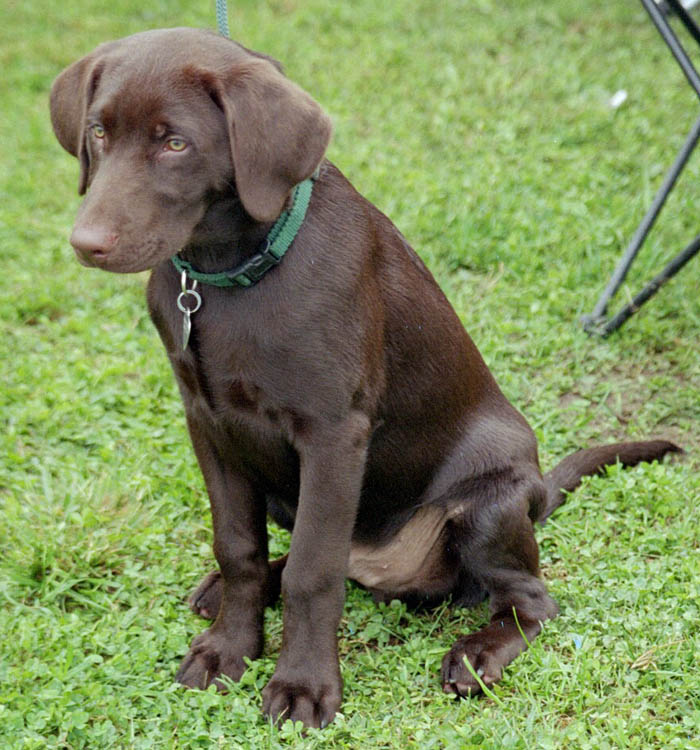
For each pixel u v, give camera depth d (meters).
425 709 1.80
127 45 1.73
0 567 2.01
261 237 1.74
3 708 1.77
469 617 1.95
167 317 1.80
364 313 1.79
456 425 1.93
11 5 4.26
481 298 2.50
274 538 2.07
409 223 2.65
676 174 2.39
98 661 1.85
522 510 1.90
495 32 3.66
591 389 2.31
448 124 3.13
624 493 2.06
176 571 2.01
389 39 3.68
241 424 1.81
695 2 2.75
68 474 2.17
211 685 1.83
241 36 3.77
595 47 3.54
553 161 2.92
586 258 2.58
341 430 1.78
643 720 1.74
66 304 2.56
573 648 1.85
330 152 2.97
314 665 1.80
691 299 2.47
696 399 2.27
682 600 1.87
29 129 3.36
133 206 1.68
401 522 1.95
